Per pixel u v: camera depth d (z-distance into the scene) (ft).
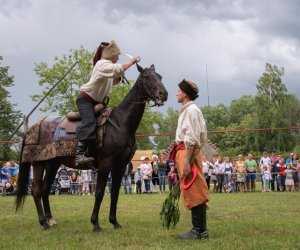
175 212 21.12
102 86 24.29
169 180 66.80
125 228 24.85
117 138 23.98
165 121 288.10
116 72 23.72
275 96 210.18
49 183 27.48
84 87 24.40
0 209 37.60
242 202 41.11
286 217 28.81
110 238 21.66
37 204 26.71
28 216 32.22
